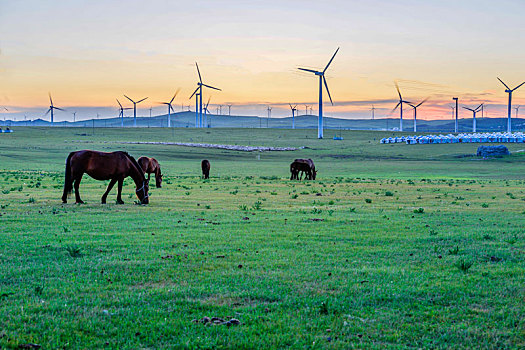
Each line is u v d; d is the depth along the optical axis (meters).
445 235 15.90
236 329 7.46
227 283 9.93
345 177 64.56
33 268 10.77
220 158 117.75
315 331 7.50
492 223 19.20
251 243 14.21
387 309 8.52
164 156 117.88
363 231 16.75
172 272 10.73
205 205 25.36
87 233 15.43
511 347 7.04
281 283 9.96
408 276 10.58
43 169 69.06
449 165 93.69
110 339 7.07
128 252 12.69
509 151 132.88
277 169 80.62
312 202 28.30
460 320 8.04
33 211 20.73
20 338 6.94
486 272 10.97
